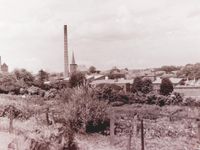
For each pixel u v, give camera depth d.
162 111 40.41
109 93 45.78
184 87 74.62
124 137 25.77
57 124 25.86
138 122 28.81
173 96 50.28
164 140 24.84
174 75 153.50
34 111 31.53
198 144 22.45
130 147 21.36
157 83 76.38
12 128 20.66
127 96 48.06
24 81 68.31
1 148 15.04
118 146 23.25
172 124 29.42
